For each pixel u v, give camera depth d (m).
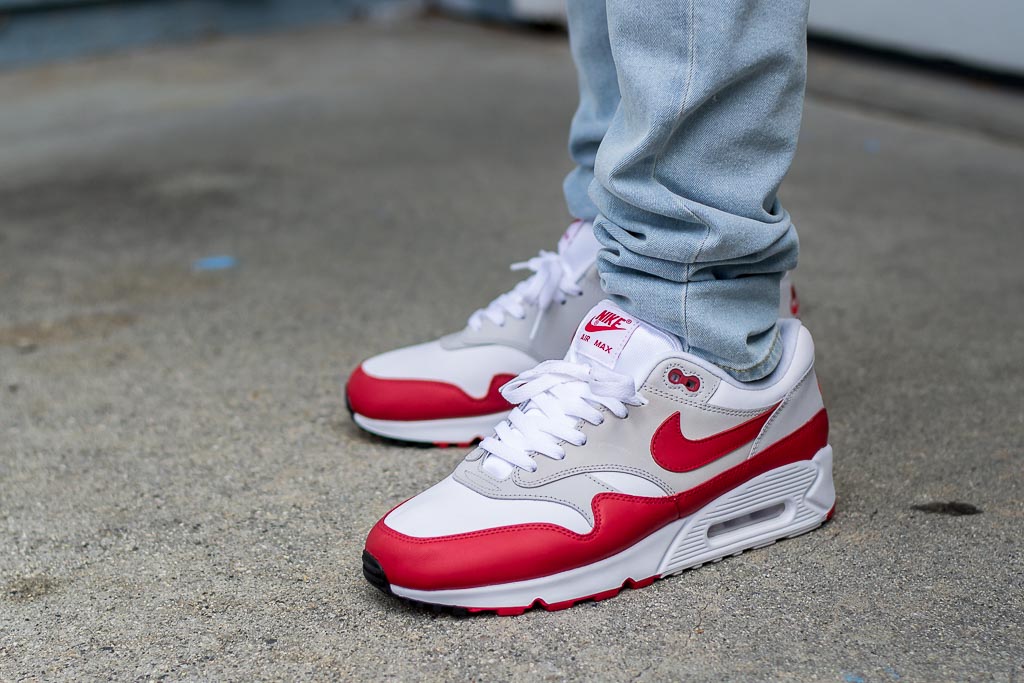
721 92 1.00
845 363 1.67
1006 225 2.40
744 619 1.01
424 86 4.14
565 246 1.38
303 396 1.61
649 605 1.04
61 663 0.98
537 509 1.03
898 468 1.32
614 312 1.10
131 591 1.10
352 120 3.63
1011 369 1.63
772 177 1.04
